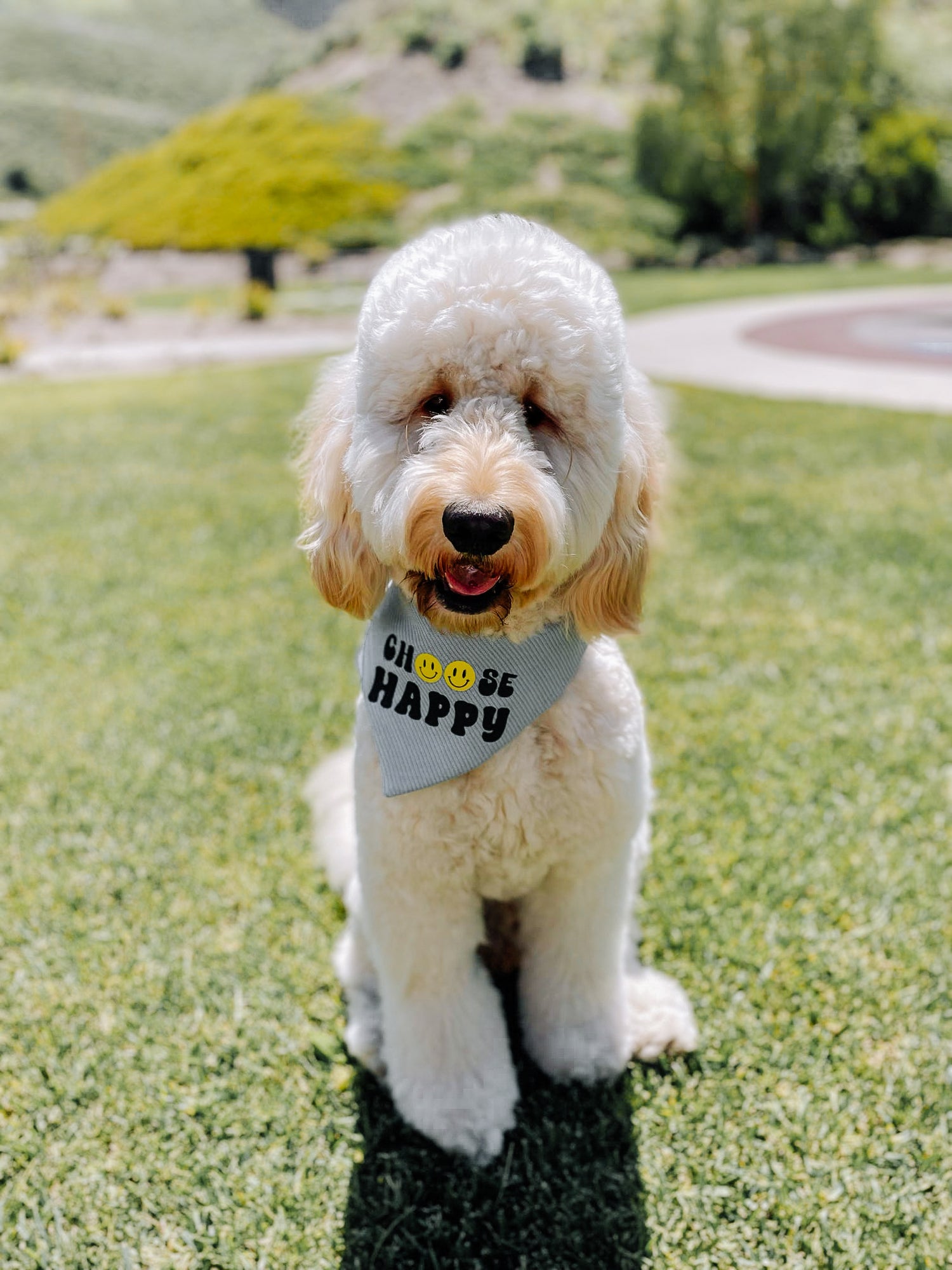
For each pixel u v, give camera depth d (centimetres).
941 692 129
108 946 92
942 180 1028
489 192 967
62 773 118
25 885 100
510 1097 77
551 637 71
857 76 1034
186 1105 78
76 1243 69
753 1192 71
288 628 155
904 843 102
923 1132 74
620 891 77
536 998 81
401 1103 77
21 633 155
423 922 73
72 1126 77
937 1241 67
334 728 126
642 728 77
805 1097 77
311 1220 70
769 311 584
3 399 357
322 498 73
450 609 66
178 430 292
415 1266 68
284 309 682
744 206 1004
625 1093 78
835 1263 66
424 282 64
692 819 106
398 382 65
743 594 161
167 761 120
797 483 220
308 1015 86
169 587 171
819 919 93
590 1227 69
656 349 441
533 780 69
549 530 62
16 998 87
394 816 71
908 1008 83
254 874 101
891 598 157
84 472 246
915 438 258
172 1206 71
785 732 121
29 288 779
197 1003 86
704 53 958
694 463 239
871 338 469
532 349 63
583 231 940
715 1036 82
